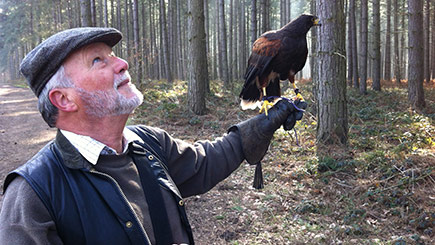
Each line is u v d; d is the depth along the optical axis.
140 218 1.31
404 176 5.42
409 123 8.75
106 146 1.34
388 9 24.12
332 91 7.11
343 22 7.11
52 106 1.33
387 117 9.63
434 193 4.90
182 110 10.88
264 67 2.05
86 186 1.25
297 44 2.03
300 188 5.43
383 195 5.00
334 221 4.48
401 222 4.39
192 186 1.68
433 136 7.32
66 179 1.25
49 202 1.19
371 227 4.30
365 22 15.82
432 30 27.34
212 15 43.81
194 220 4.61
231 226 4.42
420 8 11.29
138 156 1.44
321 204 4.84
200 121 9.73
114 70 1.37
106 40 1.37
